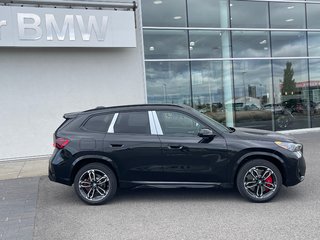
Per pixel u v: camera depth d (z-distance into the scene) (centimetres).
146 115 614
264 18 1441
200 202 596
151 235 461
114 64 1177
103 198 601
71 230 490
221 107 1383
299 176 587
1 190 722
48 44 1066
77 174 602
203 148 585
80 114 634
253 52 1427
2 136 1084
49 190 712
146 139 596
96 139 602
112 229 489
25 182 786
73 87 1139
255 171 582
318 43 1527
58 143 611
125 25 1139
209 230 470
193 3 1334
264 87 1448
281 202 579
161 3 1291
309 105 1523
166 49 1300
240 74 1410
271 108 1461
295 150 588
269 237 439
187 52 1329
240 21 1404
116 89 1183
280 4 1463
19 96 1093
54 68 1118
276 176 578
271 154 577
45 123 1118
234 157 580
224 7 1377
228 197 618
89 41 1104
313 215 511
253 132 630
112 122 616
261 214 524
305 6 1505
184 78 1326
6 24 1027
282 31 1471
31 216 553
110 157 596
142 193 663
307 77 1519
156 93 1290
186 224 496
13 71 1084
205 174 588
